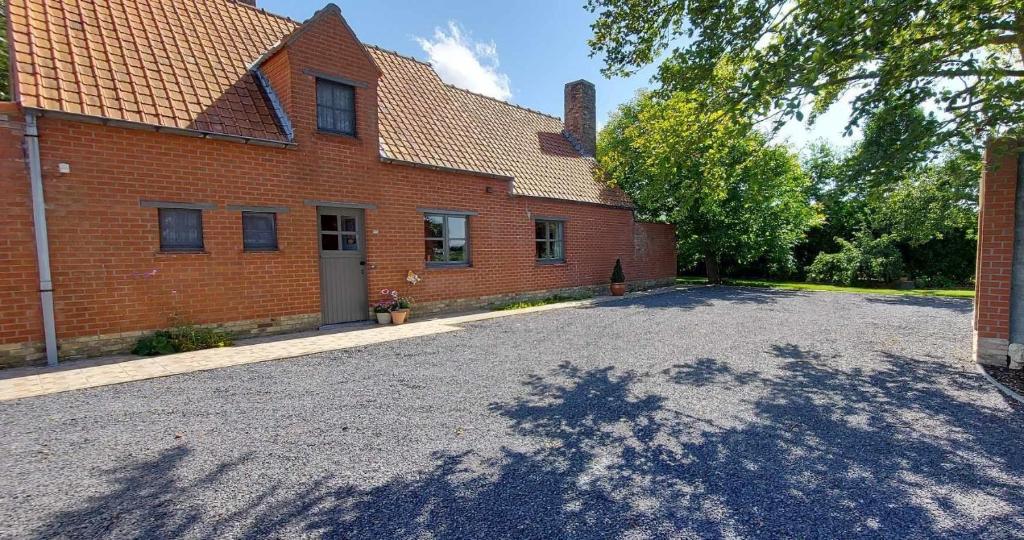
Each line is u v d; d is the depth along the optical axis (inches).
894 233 663.8
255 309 307.1
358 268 366.6
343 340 301.0
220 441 145.5
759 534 97.6
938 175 267.6
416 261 400.2
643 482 119.7
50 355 235.0
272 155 311.9
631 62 261.6
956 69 167.2
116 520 102.7
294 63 321.1
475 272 451.5
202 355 258.1
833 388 199.8
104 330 251.4
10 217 225.5
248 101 320.2
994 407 174.2
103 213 249.6
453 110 501.0
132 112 260.1
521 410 174.2
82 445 141.7
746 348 279.0
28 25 254.7
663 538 96.5
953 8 166.6
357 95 357.4
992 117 166.9
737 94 201.8
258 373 224.7
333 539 96.0
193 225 283.6
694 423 160.4
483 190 456.1
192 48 322.3
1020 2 165.5
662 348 279.9
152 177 264.8
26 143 227.6
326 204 339.9
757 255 709.9
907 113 182.9
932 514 104.6
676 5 225.0
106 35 284.7
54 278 236.2
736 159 309.4
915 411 170.9
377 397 189.5
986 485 117.2
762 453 136.5
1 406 175.5
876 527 99.9
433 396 191.2
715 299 536.1
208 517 104.0
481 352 270.4
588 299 535.8
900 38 177.6
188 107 286.0
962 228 651.5
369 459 133.3
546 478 122.0
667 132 279.4
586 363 244.7
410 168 393.4
